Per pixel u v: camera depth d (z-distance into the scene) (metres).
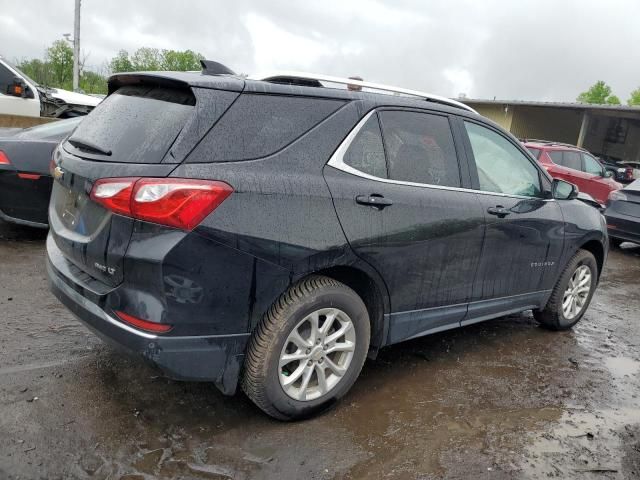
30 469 2.36
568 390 3.65
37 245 5.67
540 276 4.30
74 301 2.67
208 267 2.44
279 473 2.51
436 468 2.64
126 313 2.43
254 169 2.59
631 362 4.27
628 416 3.35
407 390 3.43
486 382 3.65
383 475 2.55
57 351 3.45
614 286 6.88
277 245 2.60
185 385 3.19
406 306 3.29
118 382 3.15
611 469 2.76
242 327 2.61
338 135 2.92
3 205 5.28
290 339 2.76
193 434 2.74
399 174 3.18
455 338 4.41
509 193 3.95
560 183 4.42
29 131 5.75
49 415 2.76
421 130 3.38
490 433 3.00
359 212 2.90
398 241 3.07
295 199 2.67
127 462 2.48
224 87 2.63
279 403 2.79
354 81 3.24
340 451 2.71
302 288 2.78
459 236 3.43
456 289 3.56
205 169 2.46
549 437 3.01
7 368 3.18
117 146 2.62
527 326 4.90
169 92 2.72
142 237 2.38
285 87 2.82
